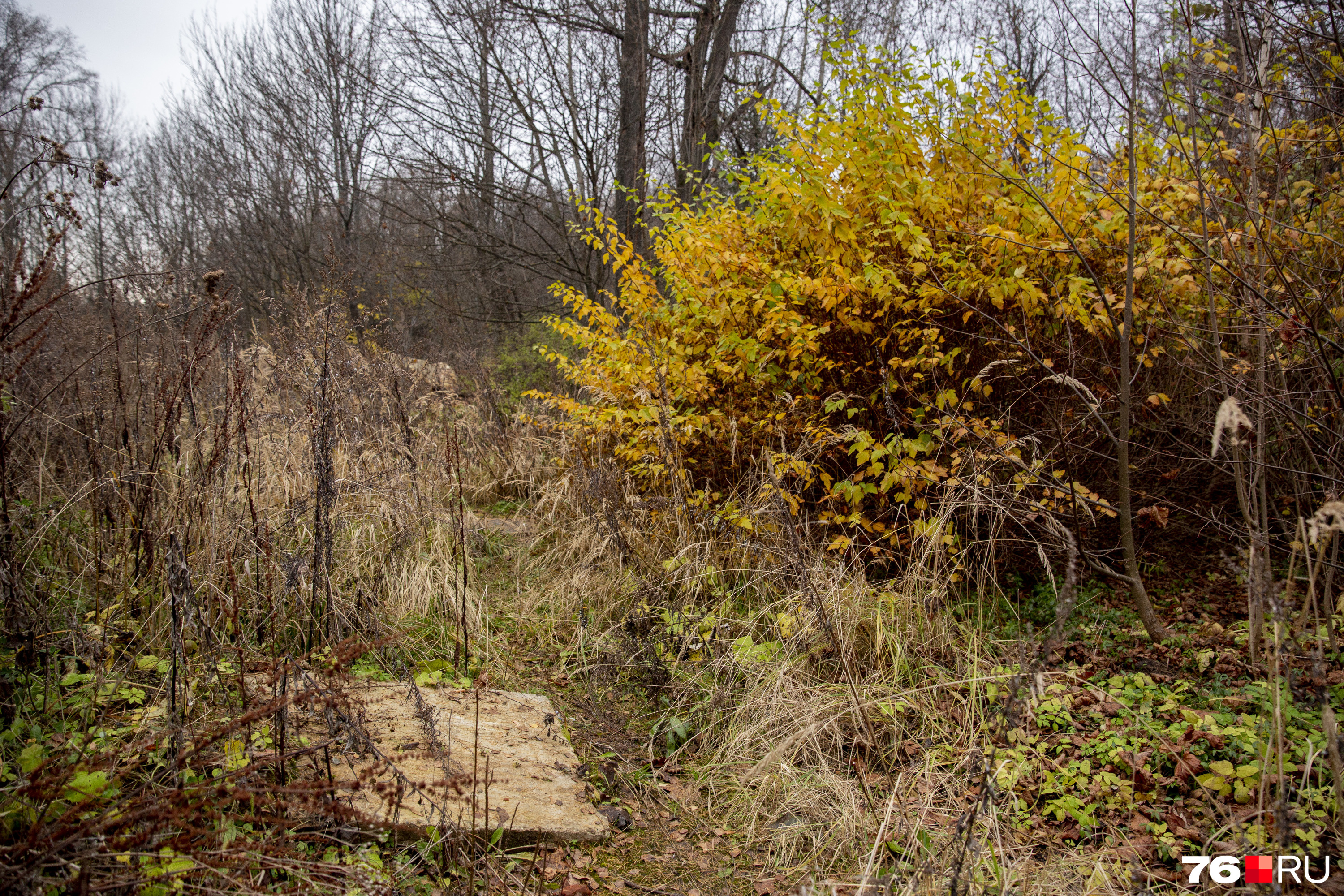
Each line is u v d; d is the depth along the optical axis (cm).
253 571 366
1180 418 529
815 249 515
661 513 529
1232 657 387
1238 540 492
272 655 323
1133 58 390
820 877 278
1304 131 429
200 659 310
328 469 368
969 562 492
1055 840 288
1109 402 508
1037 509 442
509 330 1227
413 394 662
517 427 762
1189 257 443
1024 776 319
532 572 536
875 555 477
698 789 336
